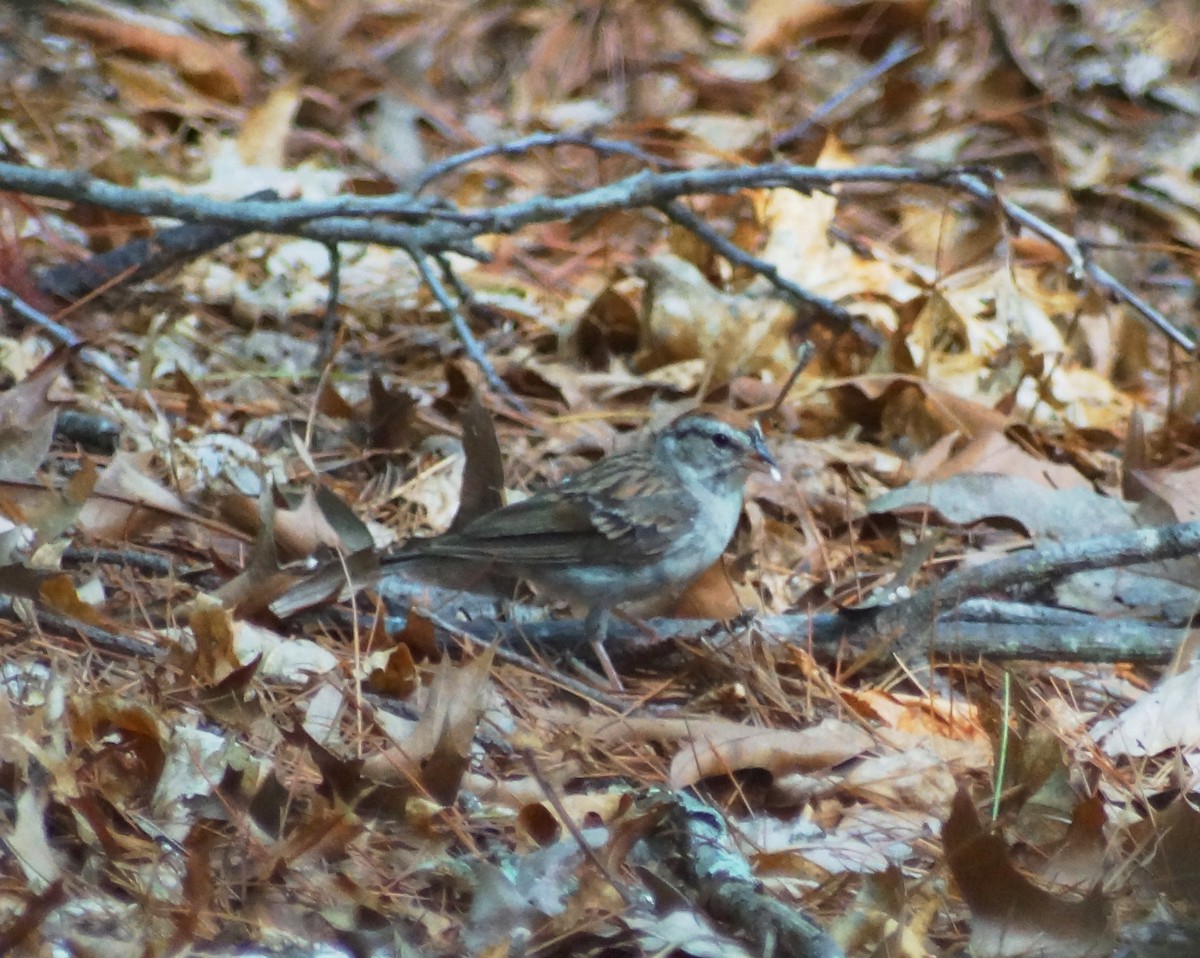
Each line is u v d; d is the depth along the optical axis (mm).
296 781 7191
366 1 20016
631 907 6191
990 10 20688
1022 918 6172
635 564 9750
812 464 11984
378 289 14852
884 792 7711
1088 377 13906
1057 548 9258
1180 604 9969
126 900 6195
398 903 6387
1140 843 6844
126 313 13094
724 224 17094
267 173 16094
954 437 11875
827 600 10125
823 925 6449
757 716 8750
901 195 18219
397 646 8258
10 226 14211
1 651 7957
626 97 19891
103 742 7070
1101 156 18828
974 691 8930
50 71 17656
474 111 19125
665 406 12883
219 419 11844
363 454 11422
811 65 20672
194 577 9375
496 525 9578
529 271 15852
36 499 9398
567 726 8258
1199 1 21734
